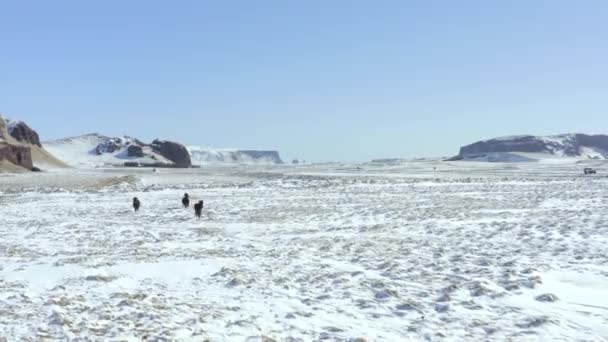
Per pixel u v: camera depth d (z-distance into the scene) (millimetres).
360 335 8234
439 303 10016
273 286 11648
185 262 14344
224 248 17359
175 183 63844
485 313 9406
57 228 23391
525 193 40594
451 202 33625
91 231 22234
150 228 23531
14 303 9992
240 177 80188
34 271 13227
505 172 98250
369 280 12117
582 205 29984
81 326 8438
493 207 29797
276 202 36250
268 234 21109
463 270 12906
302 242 18344
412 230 21062
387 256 15164
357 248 16688
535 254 14930
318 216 27438
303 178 69938
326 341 7922
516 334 8203
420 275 12531
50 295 10703
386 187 50812
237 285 11695
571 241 16969
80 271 13078
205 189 50562
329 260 14727
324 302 10328
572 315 9203
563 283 11492
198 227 23891
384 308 9844
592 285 11281
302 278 12352
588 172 88250
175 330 8289
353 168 139625
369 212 28562
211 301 10406
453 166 146250
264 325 8766
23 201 38969
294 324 8859
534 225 20891
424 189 47469
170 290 11391
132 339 7828
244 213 29797
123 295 10688
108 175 89438
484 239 18016
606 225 20281
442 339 8047
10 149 114438
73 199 40625
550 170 109375
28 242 19109
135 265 13953
